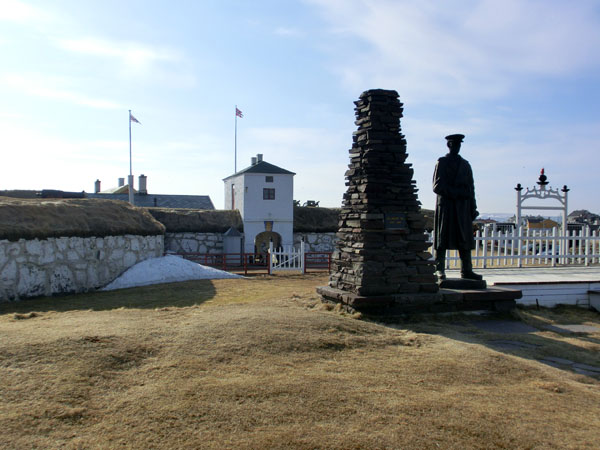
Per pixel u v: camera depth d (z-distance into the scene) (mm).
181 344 6324
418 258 9789
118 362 5656
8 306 11711
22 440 3963
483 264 15164
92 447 3928
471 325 9367
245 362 5871
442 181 10508
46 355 5633
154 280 15797
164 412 4516
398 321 9141
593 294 12031
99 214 16203
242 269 22250
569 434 4574
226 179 33719
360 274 9484
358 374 5762
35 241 13117
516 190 17938
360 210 9867
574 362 7328
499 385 5777
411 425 4516
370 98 9891
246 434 4207
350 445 4113
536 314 11023
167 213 27641
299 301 10578
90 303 12039
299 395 5012
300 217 31469
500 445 4281
